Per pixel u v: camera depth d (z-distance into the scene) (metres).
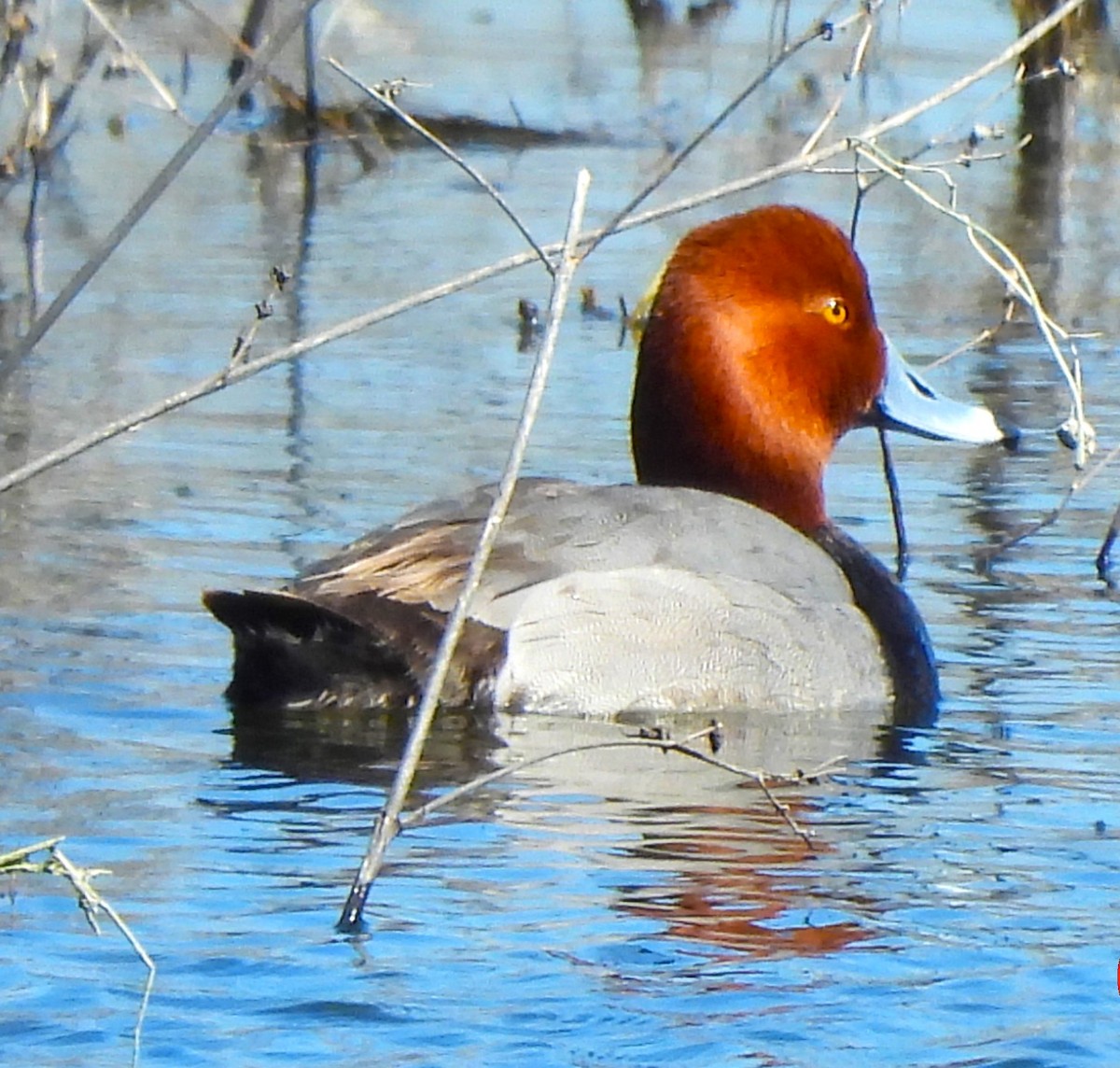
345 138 25.16
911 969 8.24
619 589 11.54
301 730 10.86
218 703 11.17
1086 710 11.66
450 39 28.34
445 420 16.72
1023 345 18.98
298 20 8.17
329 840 9.39
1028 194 24.66
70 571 13.17
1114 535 14.09
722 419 12.80
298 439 16.22
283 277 8.88
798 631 11.88
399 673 11.06
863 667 12.00
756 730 11.45
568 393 17.55
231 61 26.22
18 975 8.00
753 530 12.18
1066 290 20.61
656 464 12.94
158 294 19.72
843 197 23.61
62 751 10.41
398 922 8.52
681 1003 7.90
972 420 13.48
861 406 13.21
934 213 23.28
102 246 8.03
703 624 11.68
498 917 8.62
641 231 22.47
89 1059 7.44
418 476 15.31
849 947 8.43
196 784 10.03
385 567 11.27
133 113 25.78
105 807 9.70
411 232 22.02
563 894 8.88
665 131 25.39
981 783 10.49
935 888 9.05
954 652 12.57
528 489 11.89
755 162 24.27
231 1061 7.45
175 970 8.06
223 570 13.27
